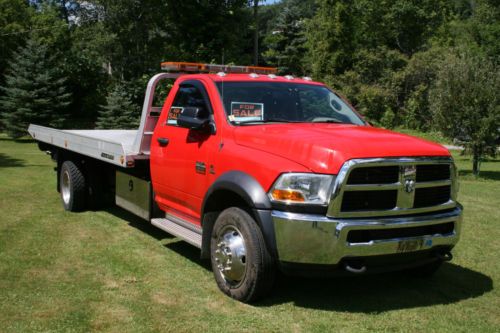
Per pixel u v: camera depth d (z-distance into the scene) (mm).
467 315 4652
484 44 44438
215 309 4586
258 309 4617
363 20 48781
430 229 4734
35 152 18672
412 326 4375
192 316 4418
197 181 5453
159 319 4340
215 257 5031
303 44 47625
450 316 4613
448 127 16484
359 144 4441
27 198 9516
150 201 6504
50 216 8086
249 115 5449
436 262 5387
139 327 4180
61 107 25922
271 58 48062
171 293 4941
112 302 4684
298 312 4586
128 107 27766
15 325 4160
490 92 15719
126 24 31734
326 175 4293
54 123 25562
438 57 39062
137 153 6621
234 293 4797
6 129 25062
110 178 8367
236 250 4734
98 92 34719
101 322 4254
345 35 41438
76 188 8289
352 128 5184
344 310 4680
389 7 49250
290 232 4309
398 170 4473
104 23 31688
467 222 8469
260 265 4527
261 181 4547
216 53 31578
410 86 40500
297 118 5648
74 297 4777
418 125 39219
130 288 5051
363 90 39406
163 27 32594
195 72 6832
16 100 24641
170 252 6301
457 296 5137
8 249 6223
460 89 16094
